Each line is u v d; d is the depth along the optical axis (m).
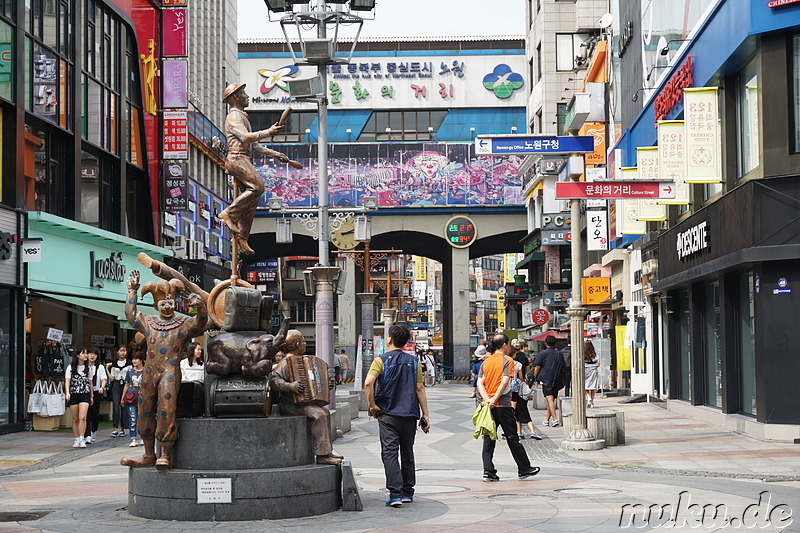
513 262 171.88
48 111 25.77
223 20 54.59
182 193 34.72
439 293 130.25
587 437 16.39
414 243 72.75
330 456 9.26
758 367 17.61
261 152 10.55
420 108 69.94
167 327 9.09
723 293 20.19
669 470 13.32
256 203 10.27
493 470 11.99
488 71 70.12
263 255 70.81
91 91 29.08
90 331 30.38
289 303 92.00
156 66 34.66
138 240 33.25
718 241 19.55
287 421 9.06
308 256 80.38
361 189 63.78
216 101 52.53
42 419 22.73
